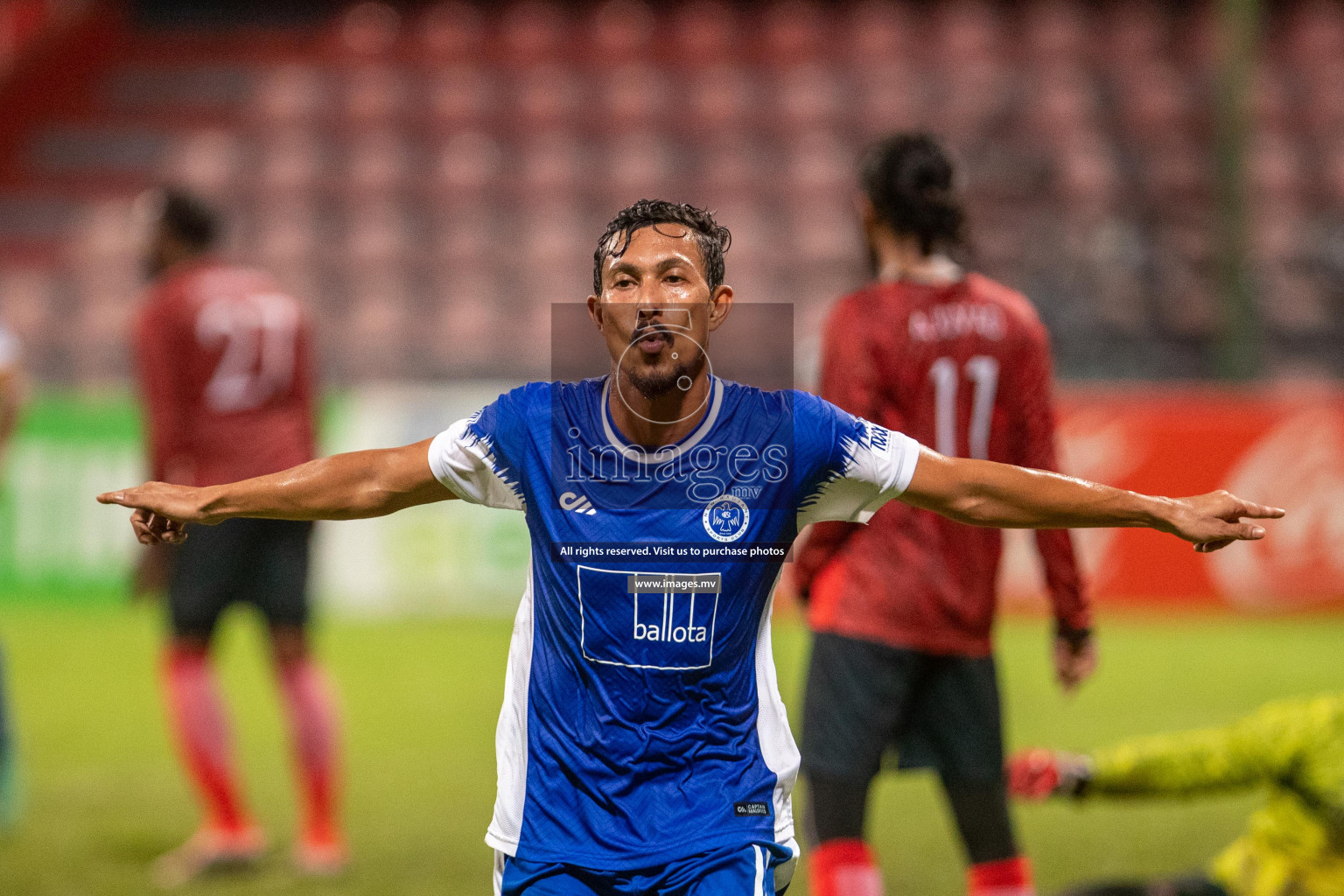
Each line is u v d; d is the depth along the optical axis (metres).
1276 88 68.12
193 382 17.50
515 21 72.94
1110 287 57.81
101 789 20.61
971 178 62.81
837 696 11.77
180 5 71.75
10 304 57.28
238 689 28.81
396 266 60.44
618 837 8.09
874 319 11.88
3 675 18.38
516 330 57.19
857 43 72.19
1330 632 35.69
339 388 53.03
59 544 38.16
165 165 64.38
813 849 11.79
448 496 8.31
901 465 8.12
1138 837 18.34
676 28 73.06
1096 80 69.00
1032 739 23.64
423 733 24.30
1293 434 37.22
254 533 17.22
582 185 64.44
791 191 64.38
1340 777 11.41
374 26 72.38
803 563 12.12
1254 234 61.28
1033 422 11.96
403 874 16.47
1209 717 25.47
